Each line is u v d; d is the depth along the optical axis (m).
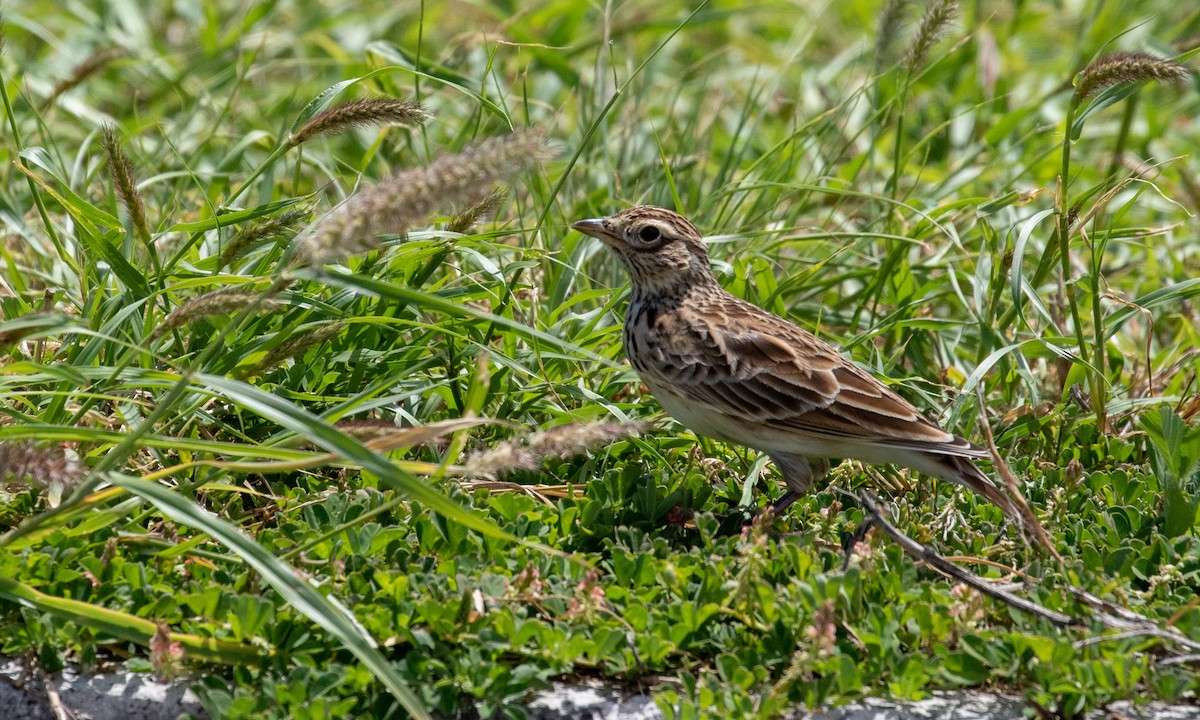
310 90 18.67
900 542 9.22
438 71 14.43
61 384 10.33
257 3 20.56
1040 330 13.27
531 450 8.15
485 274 12.64
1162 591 9.28
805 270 13.31
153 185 15.47
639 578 9.30
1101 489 11.01
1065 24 23.02
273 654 8.39
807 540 9.83
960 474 10.49
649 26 19.67
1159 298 12.41
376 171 16.19
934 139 18.36
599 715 8.23
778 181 15.16
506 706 8.10
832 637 7.98
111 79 19.47
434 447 10.77
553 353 11.35
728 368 10.91
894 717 8.16
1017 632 8.75
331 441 8.02
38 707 8.35
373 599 8.79
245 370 10.70
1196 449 10.41
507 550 9.64
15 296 11.52
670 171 13.91
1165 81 10.88
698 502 10.64
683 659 8.55
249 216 11.24
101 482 9.60
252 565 8.09
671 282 11.50
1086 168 16.94
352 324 11.34
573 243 13.58
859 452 10.86
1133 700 8.23
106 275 11.19
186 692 8.36
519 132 7.98
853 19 23.66
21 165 11.72
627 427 8.20
